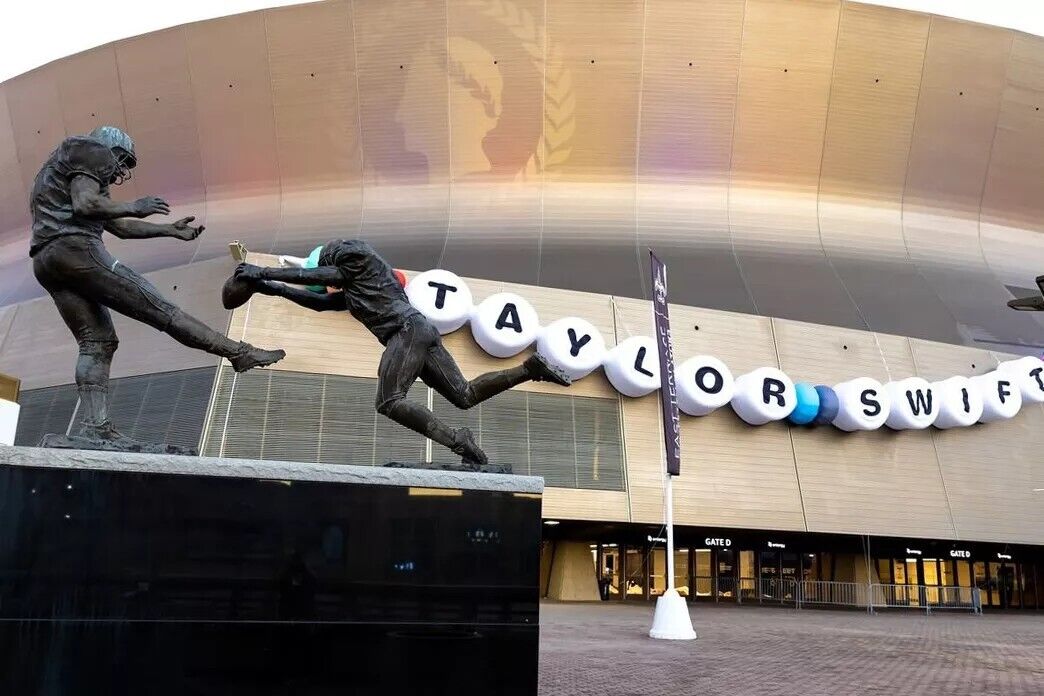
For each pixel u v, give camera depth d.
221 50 35.06
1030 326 30.80
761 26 33.84
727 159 34.66
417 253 30.02
